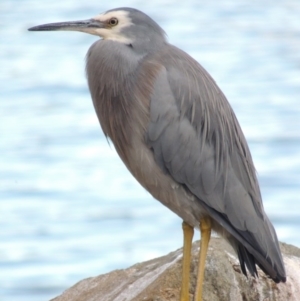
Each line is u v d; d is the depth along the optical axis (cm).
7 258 2766
